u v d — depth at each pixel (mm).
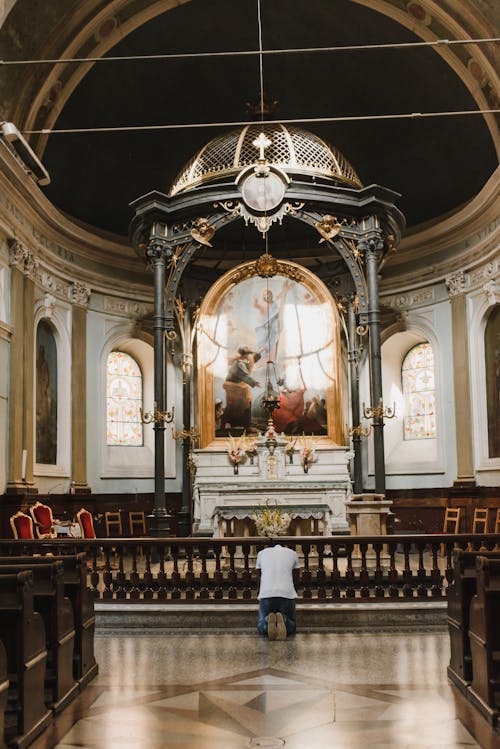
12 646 5543
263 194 16281
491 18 14695
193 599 10930
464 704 6523
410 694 6855
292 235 20875
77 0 15016
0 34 14133
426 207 20578
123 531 19344
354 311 19328
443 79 17984
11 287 15781
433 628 10273
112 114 19250
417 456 19844
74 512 18016
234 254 20891
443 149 19375
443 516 18797
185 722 6074
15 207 15781
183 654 8820
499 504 17109
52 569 6504
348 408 19328
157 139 20297
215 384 18156
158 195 16531
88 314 19406
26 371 16297
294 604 9969
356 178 17844
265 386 18250
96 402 19344
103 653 8953
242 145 17172
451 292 18938
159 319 16422
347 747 5441
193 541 11070
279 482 16656
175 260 16766
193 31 17891
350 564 10977
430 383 20266
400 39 17359
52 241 18047
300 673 7746
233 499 16391
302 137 17438
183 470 18422
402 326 20141
